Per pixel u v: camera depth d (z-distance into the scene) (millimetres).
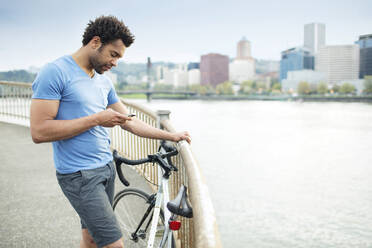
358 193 35375
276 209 32062
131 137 4848
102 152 1755
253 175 41719
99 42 1597
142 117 4312
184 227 2365
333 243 25188
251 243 25844
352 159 48438
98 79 1756
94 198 1663
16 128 8312
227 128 75062
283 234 27234
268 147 56875
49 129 1529
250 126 78438
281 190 36906
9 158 5586
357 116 99625
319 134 68750
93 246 1902
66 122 1540
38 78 1562
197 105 146250
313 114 105625
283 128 76438
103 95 1772
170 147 2027
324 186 37500
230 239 26703
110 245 1676
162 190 2021
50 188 4152
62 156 1687
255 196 34938
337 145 58156
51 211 3475
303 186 37938
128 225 2459
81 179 1669
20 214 3398
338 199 33938
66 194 1713
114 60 1643
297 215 30578
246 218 30500
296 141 61906
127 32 1619
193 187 1354
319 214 30469
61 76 1574
